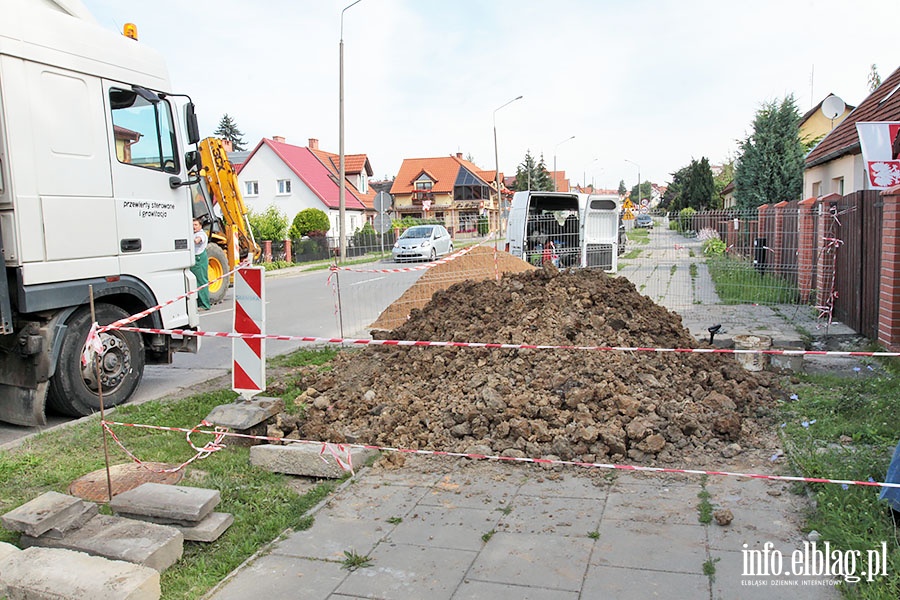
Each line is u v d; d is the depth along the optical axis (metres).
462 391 6.08
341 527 4.19
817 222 12.04
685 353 6.81
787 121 25.08
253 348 5.86
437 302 8.47
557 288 7.63
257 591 3.52
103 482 5.00
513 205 18.91
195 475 5.10
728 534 3.86
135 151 7.30
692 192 61.19
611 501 4.36
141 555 3.63
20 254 6.02
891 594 3.12
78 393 6.66
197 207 15.74
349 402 6.45
